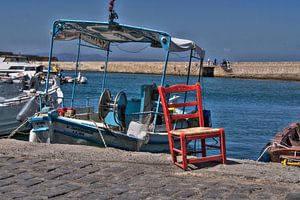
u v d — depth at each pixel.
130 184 6.67
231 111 41.06
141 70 100.94
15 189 6.37
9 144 9.31
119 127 13.30
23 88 23.92
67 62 106.94
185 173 7.36
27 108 16.42
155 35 13.17
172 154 7.96
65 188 6.44
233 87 73.94
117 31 13.35
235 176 7.17
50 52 14.18
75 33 14.45
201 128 8.12
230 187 6.55
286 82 86.81
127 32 13.34
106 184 6.66
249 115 37.84
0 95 21.53
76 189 6.41
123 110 13.27
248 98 55.38
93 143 12.60
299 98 56.03
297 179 7.00
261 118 35.72
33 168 7.53
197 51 13.68
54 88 23.28
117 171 7.39
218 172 7.33
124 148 12.77
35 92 20.28
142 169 7.55
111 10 12.75
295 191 6.35
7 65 42.22
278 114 39.06
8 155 8.43
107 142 12.57
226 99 53.78
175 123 12.97
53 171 7.36
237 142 23.92
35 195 6.11
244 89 70.06
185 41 12.96
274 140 13.27
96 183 6.71
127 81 75.44
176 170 7.59
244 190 6.39
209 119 13.98
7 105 17.67
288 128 14.18
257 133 27.31
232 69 93.62
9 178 6.93
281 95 60.19
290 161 11.69
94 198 6.00
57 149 8.93
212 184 6.70
